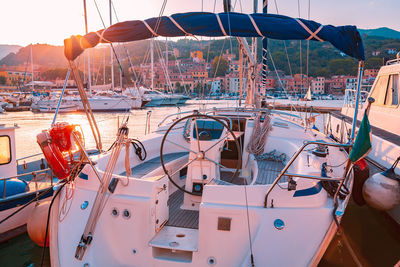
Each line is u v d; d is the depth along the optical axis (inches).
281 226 106.1
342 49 97.3
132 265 114.0
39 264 175.6
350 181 162.2
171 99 1663.4
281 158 177.5
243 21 100.0
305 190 112.9
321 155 147.1
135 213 112.3
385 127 263.6
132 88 1376.7
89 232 110.0
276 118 266.1
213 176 148.3
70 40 101.4
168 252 116.6
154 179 120.6
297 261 103.8
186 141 212.4
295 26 97.8
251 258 103.8
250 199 110.4
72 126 111.8
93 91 1633.9
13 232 207.5
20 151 470.6
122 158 157.6
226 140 169.6
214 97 1621.6
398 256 157.4
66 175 112.9
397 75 253.6
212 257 108.3
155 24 103.1
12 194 213.0
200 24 101.7
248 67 330.3
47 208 177.0
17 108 1320.1
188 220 136.7
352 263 149.6
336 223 109.0
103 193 110.8
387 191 156.7
